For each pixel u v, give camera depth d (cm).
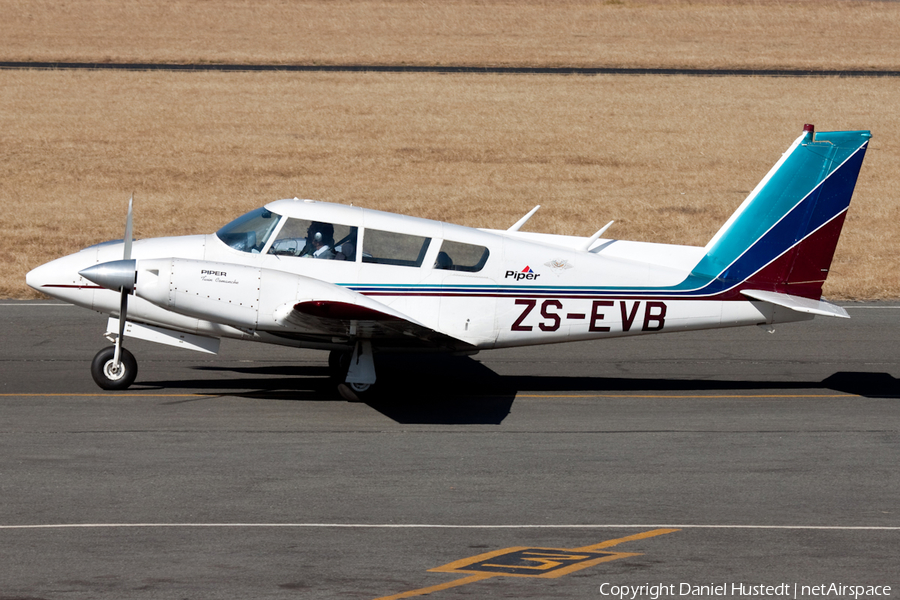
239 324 3825
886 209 9450
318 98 14938
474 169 10919
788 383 4606
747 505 3005
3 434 3556
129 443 3494
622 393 4388
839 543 2716
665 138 12800
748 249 4256
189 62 18312
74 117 13125
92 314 5666
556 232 8300
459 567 2519
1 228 7919
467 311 4134
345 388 4094
